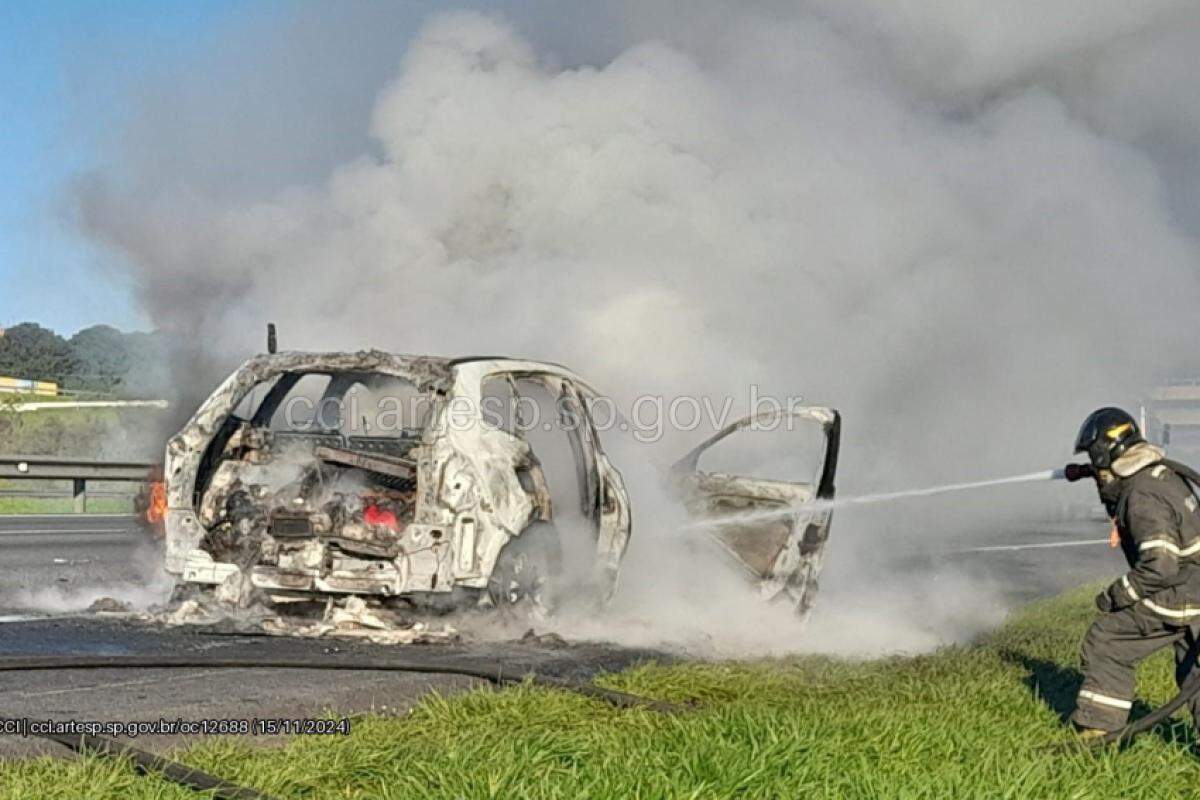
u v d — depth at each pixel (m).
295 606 22.92
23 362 102.56
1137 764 15.30
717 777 13.55
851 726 15.90
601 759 14.12
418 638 21.91
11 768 13.23
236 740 14.89
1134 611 16.28
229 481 23.50
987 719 17.27
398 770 13.59
